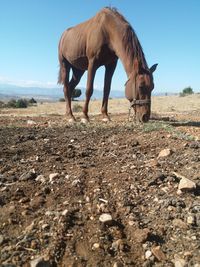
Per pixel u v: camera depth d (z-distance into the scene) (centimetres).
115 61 293
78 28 306
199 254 96
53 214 110
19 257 91
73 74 349
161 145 184
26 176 137
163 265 93
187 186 125
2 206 115
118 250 97
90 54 281
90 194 124
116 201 121
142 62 244
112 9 272
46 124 275
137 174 142
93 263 91
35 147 184
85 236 101
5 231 102
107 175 142
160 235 104
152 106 639
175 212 113
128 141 196
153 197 123
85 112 292
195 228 107
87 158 166
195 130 227
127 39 252
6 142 197
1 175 139
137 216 112
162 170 146
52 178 136
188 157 159
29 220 107
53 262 91
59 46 343
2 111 590
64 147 185
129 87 248
